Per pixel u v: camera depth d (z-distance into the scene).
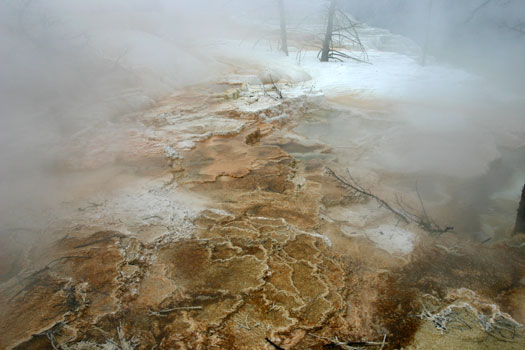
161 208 3.79
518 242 3.50
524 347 2.38
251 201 4.08
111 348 2.25
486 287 2.94
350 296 2.79
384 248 3.40
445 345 2.40
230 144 5.70
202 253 3.12
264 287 2.76
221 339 2.35
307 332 2.44
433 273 3.09
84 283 2.72
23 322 2.39
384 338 2.41
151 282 2.79
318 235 3.45
